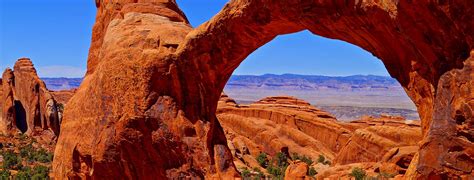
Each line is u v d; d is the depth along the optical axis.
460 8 9.76
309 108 85.25
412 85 12.33
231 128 82.81
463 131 9.94
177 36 16.94
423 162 10.52
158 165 16.27
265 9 14.00
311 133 76.25
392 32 11.77
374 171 47.69
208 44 15.95
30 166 57.88
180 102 16.42
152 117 16.20
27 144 72.06
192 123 16.47
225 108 87.88
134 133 16.27
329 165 62.69
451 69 10.31
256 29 14.95
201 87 16.66
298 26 14.34
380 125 61.41
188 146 16.17
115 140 16.39
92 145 17.06
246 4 14.41
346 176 44.91
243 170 57.78
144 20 18.06
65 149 19.05
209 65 16.36
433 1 10.05
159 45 16.73
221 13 15.31
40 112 78.25
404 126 59.03
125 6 19.25
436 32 10.48
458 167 10.05
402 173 45.38
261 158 66.75
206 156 16.14
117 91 16.58
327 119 78.88
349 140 59.62
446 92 10.35
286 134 77.19
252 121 81.50
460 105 9.93
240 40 15.55
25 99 80.62
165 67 16.28
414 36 10.97
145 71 16.25
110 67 16.81
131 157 16.42
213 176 15.90
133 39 16.89
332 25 13.33
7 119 79.56
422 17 10.52
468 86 9.87
